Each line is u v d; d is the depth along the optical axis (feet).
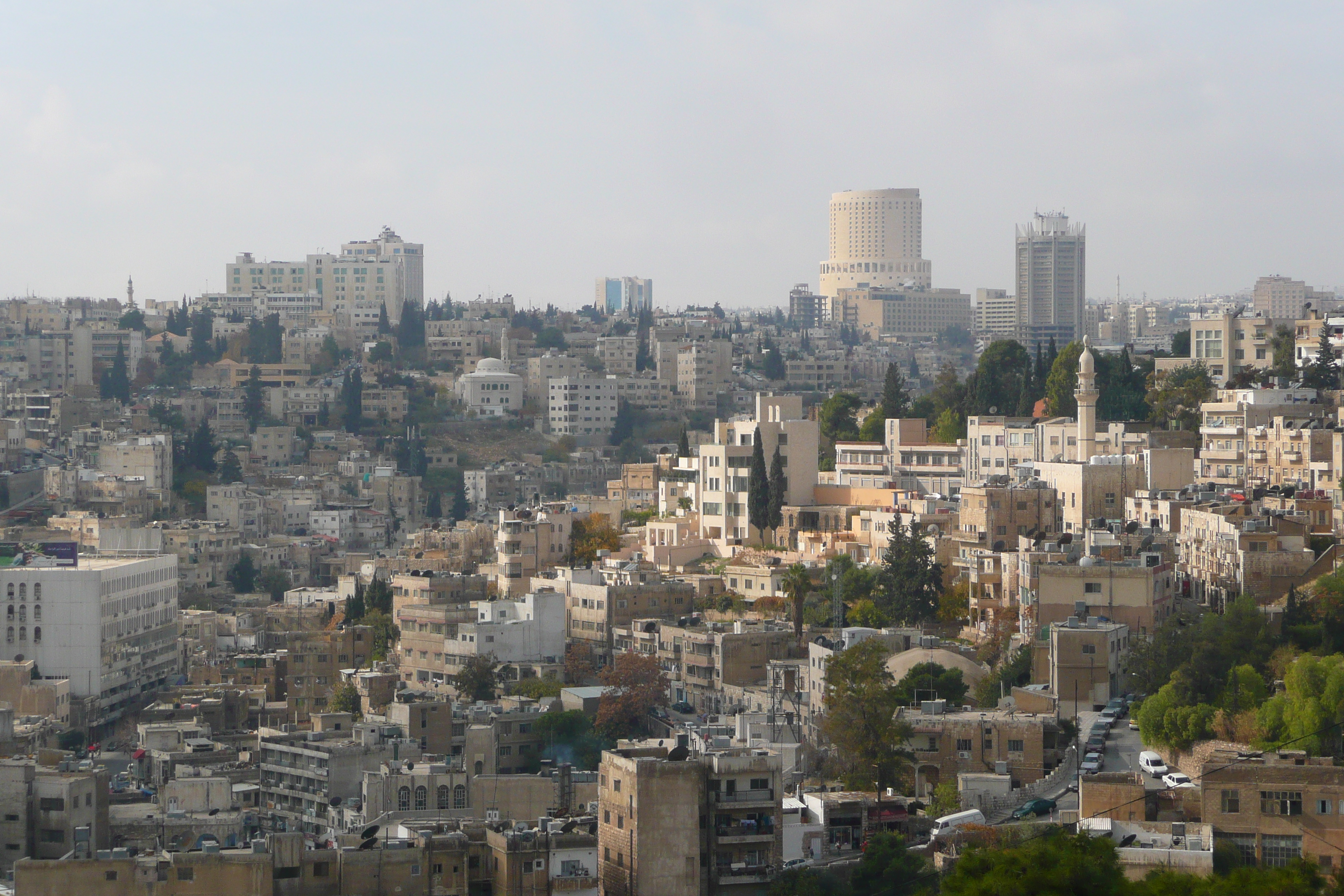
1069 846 604.49
